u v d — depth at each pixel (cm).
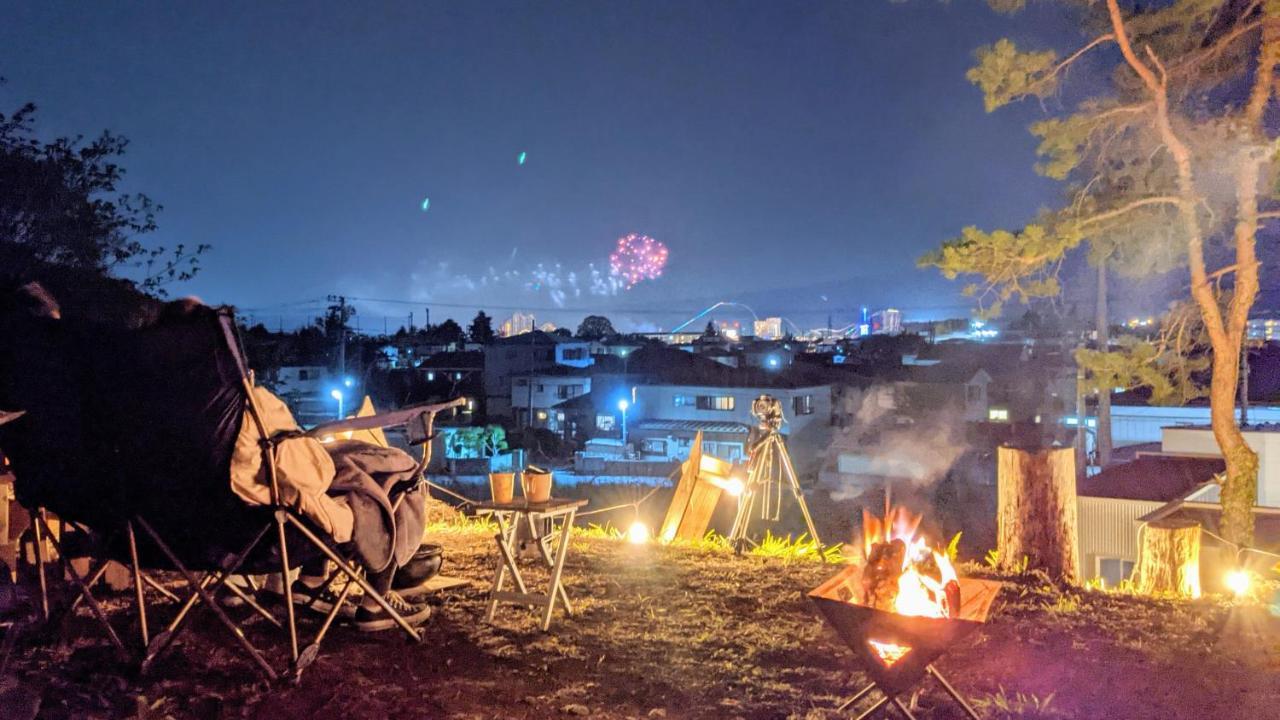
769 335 8825
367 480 397
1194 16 924
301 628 441
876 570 334
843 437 3888
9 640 355
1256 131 935
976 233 952
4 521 447
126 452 342
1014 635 487
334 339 4934
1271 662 453
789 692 390
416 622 452
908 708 363
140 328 346
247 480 348
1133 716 375
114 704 323
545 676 398
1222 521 1002
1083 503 1631
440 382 5153
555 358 5328
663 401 4272
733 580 607
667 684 396
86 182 947
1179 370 1103
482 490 2669
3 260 826
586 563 654
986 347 4306
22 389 345
